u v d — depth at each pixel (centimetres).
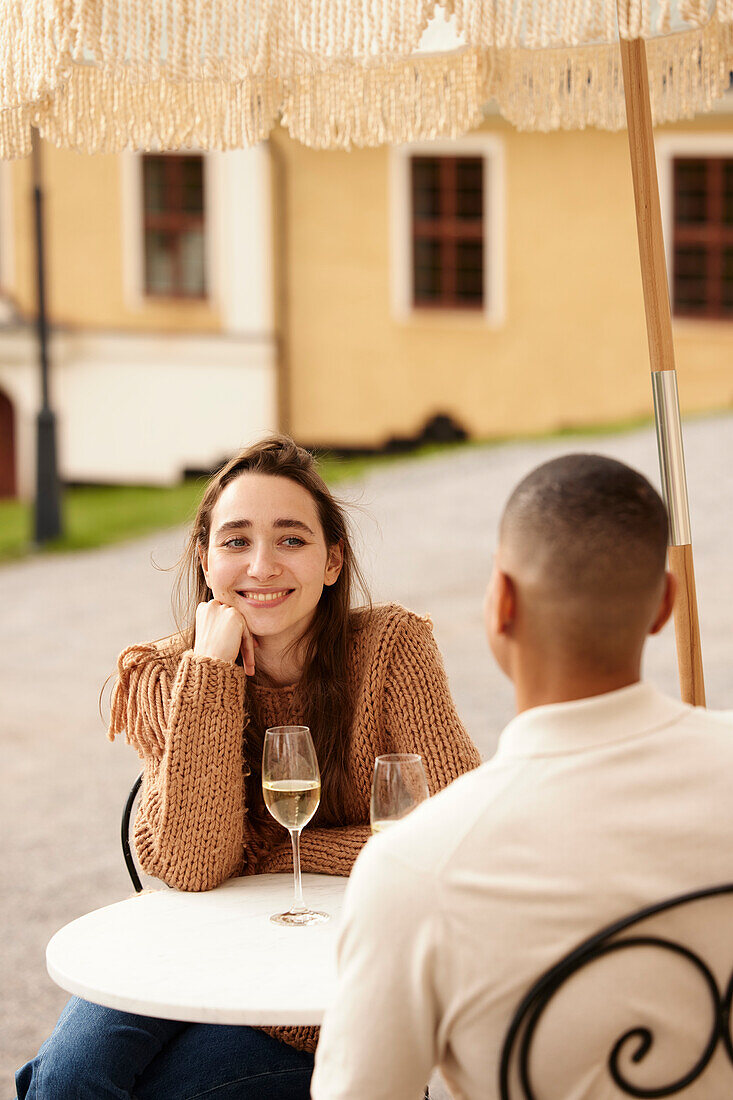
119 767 658
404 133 253
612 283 1569
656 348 211
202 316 1584
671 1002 125
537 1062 125
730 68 241
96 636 963
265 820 235
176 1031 210
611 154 1550
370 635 238
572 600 128
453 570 1071
